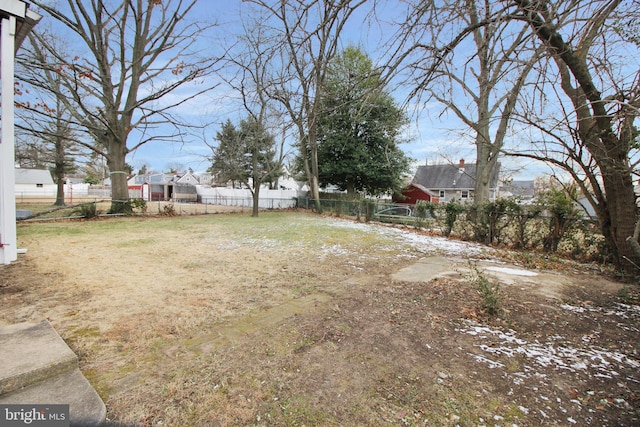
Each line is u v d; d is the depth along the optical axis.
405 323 3.13
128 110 13.45
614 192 4.98
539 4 2.70
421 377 2.21
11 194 4.99
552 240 7.02
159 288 4.14
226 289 4.18
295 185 40.06
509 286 4.50
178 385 2.08
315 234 9.34
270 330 2.95
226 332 2.90
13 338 2.52
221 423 1.75
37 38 11.52
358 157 19.88
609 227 5.26
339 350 2.58
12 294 3.75
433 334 2.89
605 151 4.44
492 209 8.34
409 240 8.75
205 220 13.08
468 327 3.06
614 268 5.33
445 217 9.67
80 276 4.54
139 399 1.93
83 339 2.69
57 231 8.85
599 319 3.35
